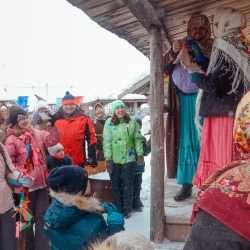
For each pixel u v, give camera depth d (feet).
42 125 12.97
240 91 6.89
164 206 10.56
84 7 9.02
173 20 10.67
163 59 9.92
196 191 12.09
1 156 8.46
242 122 3.13
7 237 8.38
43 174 9.36
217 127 7.30
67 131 12.63
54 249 5.92
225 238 2.61
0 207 8.20
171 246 9.33
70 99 12.98
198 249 2.71
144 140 13.48
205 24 9.06
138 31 11.87
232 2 9.44
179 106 10.02
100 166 17.69
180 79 9.61
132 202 13.58
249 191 2.76
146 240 3.99
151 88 9.77
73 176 5.94
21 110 9.40
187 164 9.93
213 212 2.76
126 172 12.87
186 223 9.61
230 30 7.06
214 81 6.89
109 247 3.79
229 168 3.13
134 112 69.36
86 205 5.64
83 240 5.53
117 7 9.14
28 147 7.73
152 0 8.68
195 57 8.92
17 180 7.67
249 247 2.52
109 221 5.83
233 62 6.78
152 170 9.80
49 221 5.73
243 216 2.64
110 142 12.98
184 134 9.96
